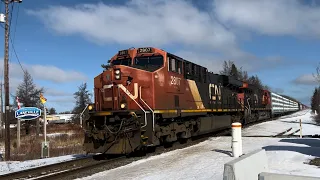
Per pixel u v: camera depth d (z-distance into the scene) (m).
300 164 10.09
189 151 13.80
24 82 42.94
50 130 47.66
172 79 15.40
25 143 28.36
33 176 10.60
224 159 11.30
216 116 21.95
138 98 13.52
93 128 13.25
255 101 36.34
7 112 18.70
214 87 22.23
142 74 13.62
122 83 13.74
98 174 10.05
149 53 15.04
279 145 14.55
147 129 13.04
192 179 8.52
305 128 29.30
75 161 12.79
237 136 11.88
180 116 16.03
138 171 10.02
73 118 55.41
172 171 9.73
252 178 6.34
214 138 19.14
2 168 13.10
